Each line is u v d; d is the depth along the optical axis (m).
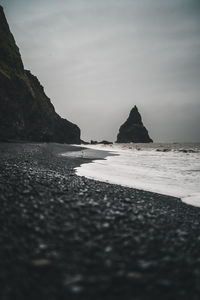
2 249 4.79
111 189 12.80
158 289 4.29
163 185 17.02
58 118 116.56
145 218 7.86
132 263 5.00
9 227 5.73
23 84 78.12
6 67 75.06
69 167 24.06
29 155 31.11
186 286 4.45
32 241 5.30
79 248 5.28
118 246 5.59
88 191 10.81
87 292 4.02
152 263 5.04
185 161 35.06
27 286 3.98
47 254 4.90
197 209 11.22
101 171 22.98
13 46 90.69
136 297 4.04
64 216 6.84
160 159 38.78
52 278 4.24
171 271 4.88
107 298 3.96
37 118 83.50
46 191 9.28
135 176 20.67
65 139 116.94
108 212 7.64
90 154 47.50
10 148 39.03
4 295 3.68
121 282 4.36
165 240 6.30
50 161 27.31
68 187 10.93
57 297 3.83
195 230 7.73
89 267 4.70
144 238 6.21
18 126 70.38
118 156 45.09
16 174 11.99
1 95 64.44
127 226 6.81
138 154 52.28
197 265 5.23
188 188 16.19
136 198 11.38
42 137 85.56
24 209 6.88
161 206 10.70
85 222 6.60
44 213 6.81
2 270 4.22
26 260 4.61
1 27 88.88
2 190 8.50
